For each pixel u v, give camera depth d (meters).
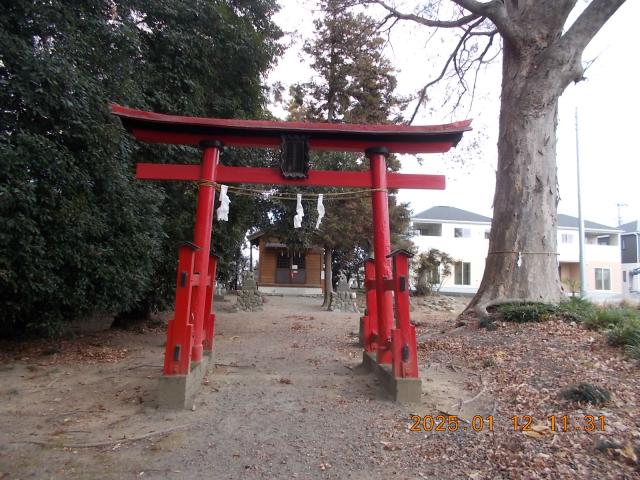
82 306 6.65
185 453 3.49
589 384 4.29
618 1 8.01
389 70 16.83
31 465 3.27
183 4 8.67
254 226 14.40
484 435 3.73
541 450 3.36
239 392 5.00
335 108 17.56
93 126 6.45
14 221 5.31
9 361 6.46
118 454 3.46
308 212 13.48
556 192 8.66
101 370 6.05
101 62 7.15
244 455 3.47
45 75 5.68
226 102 9.95
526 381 4.94
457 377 5.52
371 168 5.91
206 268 5.51
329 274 18.28
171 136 5.62
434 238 28.19
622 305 9.34
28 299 5.98
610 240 32.06
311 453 3.52
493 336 6.93
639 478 2.92
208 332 6.29
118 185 6.90
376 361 5.59
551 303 7.77
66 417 4.21
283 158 5.61
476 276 28.11
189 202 9.95
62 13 6.41
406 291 4.75
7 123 5.79
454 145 5.89
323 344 8.71
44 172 5.80
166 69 8.81
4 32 5.64
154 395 4.84
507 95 8.84
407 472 3.22
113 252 6.78
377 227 5.71
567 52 8.30
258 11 10.95
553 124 8.69
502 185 8.66
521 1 8.89
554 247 8.41
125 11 7.93
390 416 4.24
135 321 10.08
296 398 4.82
